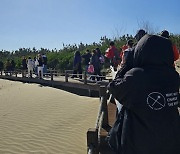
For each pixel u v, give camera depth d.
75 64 21.81
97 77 17.77
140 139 2.46
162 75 2.52
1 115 12.80
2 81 30.95
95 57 18.23
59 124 11.20
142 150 2.45
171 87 2.51
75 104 14.45
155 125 2.42
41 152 8.72
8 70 37.06
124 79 2.53
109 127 6.13
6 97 17.44
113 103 8.54
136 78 2.48
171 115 2.47
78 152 8.54
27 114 12.82
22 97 17.06
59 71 29.20
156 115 2.43
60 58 38.78
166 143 2.44
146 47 2.55
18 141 9.64
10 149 9.04
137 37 6.61
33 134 10.20
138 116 2.49
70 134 10.04
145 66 2.56
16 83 27.39
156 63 2.55
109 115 7.21
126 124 2.54
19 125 11.26
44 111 13.23
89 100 15.34
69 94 17.39
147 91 2.46
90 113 12.62
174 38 31.06
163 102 2.45
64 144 9.17
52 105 14.37
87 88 17.97
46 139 9.68
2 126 11.22
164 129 2.43
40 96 16.97
